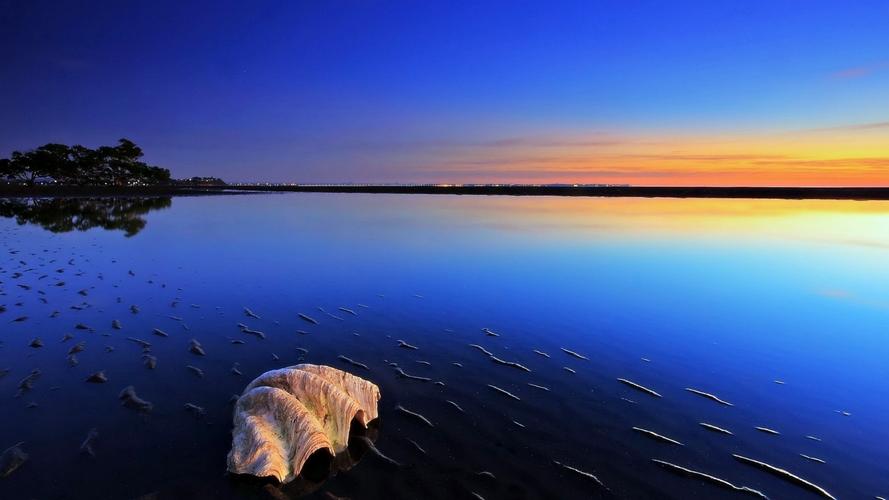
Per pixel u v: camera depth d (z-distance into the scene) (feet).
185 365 26.43
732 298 43.60
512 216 133.18
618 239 82.38
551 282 49.21
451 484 16.89
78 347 28.48
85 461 17.30
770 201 233.55
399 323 35.40
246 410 19.04
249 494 15.84
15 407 21.04
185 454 17.94
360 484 16.69
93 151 310.45
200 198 238.27
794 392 25.18
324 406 19.40
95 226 96.32
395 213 143.02
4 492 15.48
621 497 16.57
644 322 36.55
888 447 20.21
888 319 37.42
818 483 17.74
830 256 65.46
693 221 118.83
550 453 19.08
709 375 27.17
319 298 41.73
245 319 35.29
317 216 129.08
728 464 18.79
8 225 94.07
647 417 22.30
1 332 30.50
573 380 26.20
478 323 35.83
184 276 49.19
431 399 23.48
